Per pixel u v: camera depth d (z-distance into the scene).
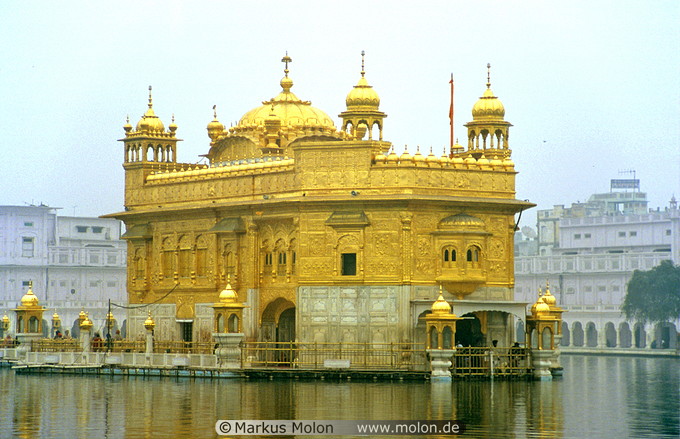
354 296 60.50
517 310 60.69
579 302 124.75
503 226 62.34
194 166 72.69
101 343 68.69
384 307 60.00
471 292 60.62
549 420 41.44
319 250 61.12
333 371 57.53
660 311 109.50
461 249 60.56
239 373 58.31
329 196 60.91
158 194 70.19
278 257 63.72
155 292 69.81
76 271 117.94
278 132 68.00
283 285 63.22
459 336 63.22
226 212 65.81
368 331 60.16
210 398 48.31
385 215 60.12
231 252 65.69
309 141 64.50
